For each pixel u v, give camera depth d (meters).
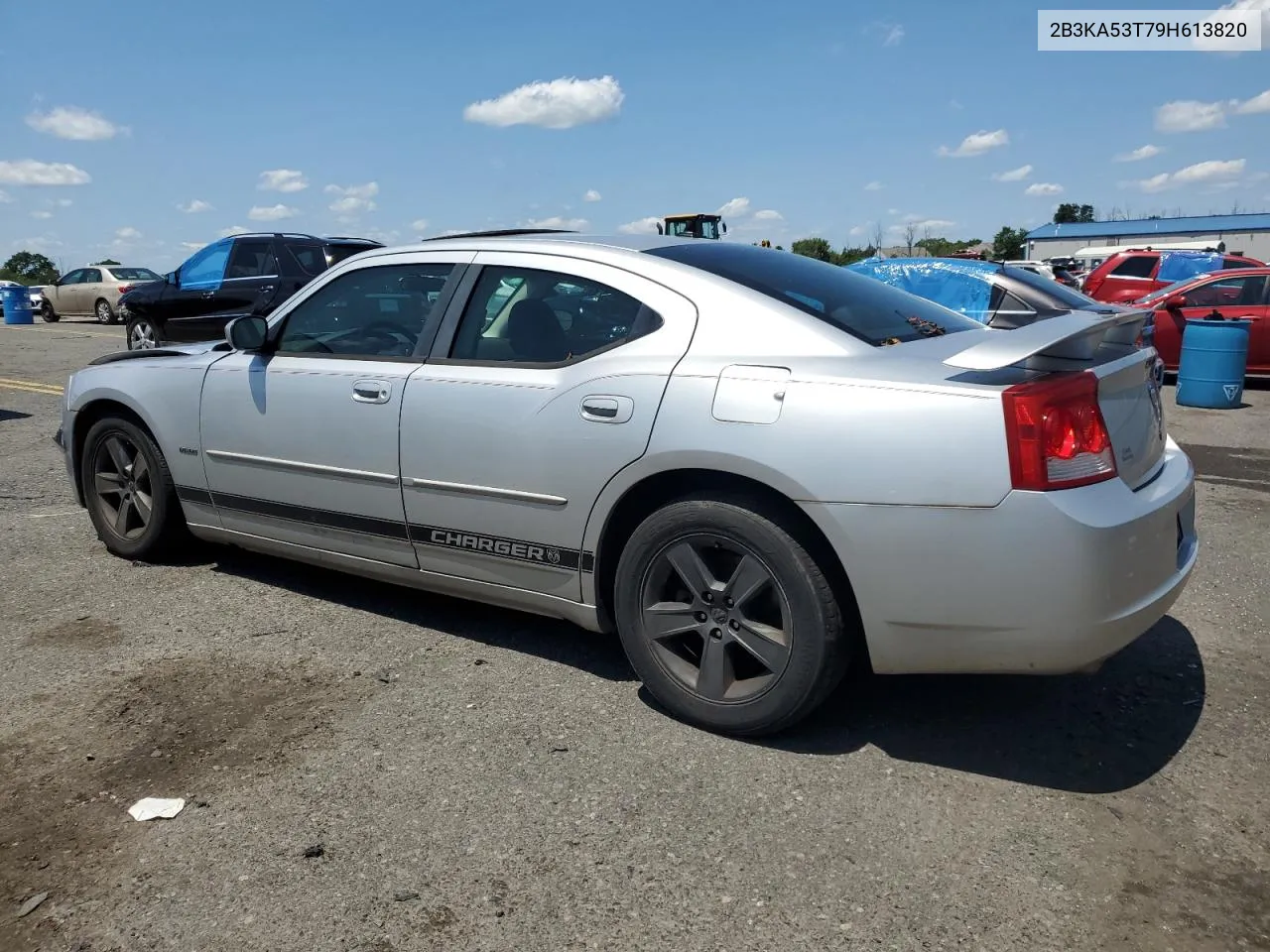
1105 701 3.43
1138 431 3.10
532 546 3.49
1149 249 19.33
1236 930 2.27
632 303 3.36
